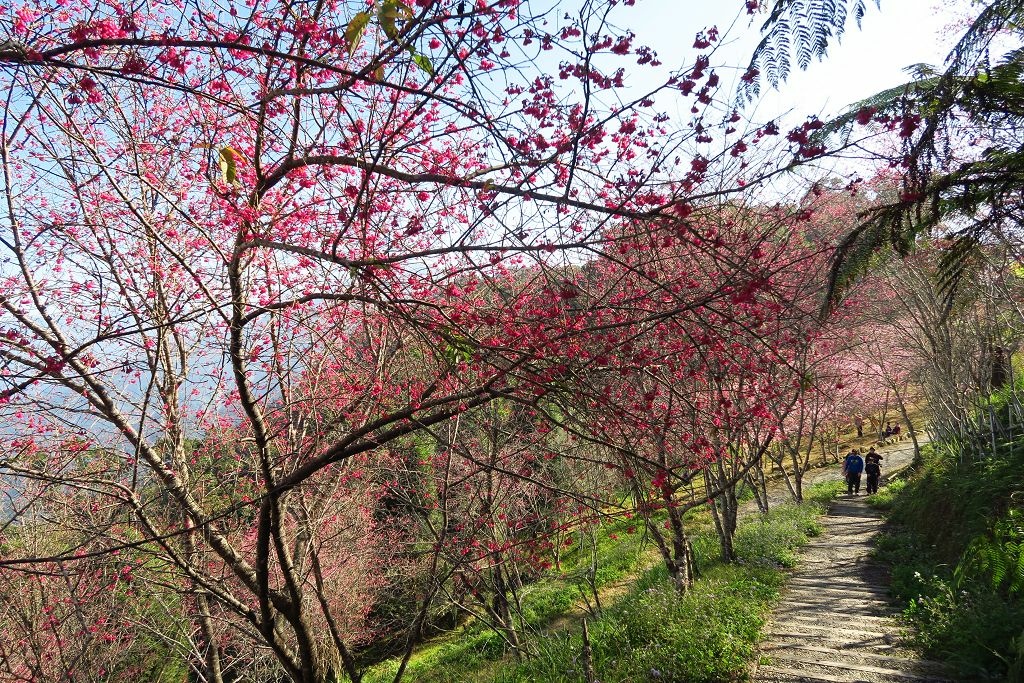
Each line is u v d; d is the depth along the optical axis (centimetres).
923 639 632
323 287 438
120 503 462
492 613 813
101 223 427
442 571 635
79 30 276
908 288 1179
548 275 326
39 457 475
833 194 850
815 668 617
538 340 317
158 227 435
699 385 689
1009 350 1077
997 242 679
